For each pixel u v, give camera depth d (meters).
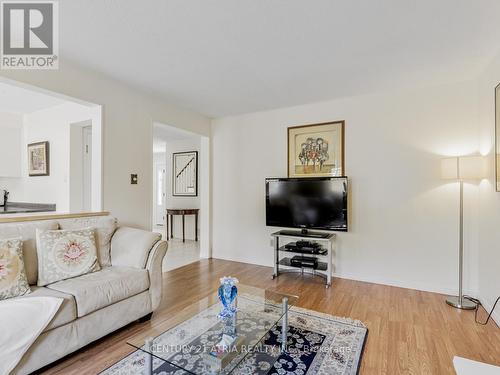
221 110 4.24
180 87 3.29
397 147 3.36
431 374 1.76
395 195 3.37
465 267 3.02
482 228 2.83
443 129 3.13
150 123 3.59
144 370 1.74
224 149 4.65
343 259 3.67
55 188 4.09
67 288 1.96
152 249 2.49
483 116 2.79
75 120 3.79
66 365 1.83
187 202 6.69
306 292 3.17
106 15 1.94
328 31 2.14
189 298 2.98
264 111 4.25
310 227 3.66
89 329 1.95
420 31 2.12
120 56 2.54
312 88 3.32
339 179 3.50
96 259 2.36
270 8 1.86
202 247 4.83
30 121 4.50
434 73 2.88
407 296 3.03
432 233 3.17
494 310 2.47
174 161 6.87
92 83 2.90
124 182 3.23
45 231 2.21
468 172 2.65
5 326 1.51
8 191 4.79
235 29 2.12
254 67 2.77
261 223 4.30
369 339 2.16
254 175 4.36
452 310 2.67
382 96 3.45
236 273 3.88
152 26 2.07
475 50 2.40
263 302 2.29
